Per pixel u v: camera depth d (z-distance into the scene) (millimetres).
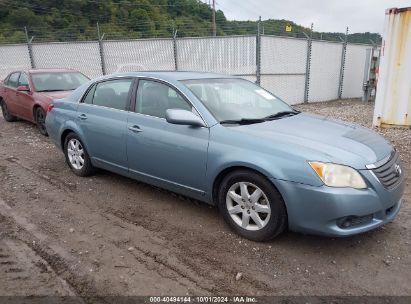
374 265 3348
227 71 16016
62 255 3539
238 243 3709
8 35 21547
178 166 4152
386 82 9133
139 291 3021
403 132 8781
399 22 8688
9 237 3902
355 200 3227
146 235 3904
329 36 18484
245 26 17047
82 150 5566
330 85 18812
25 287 3080
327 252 3549
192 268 3316
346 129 4117
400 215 4305
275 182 3408
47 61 16125
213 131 3881
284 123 4113
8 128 9852
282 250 3580
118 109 4871
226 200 3871
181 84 4328
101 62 16109
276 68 16359
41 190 5211
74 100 5578
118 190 5148
